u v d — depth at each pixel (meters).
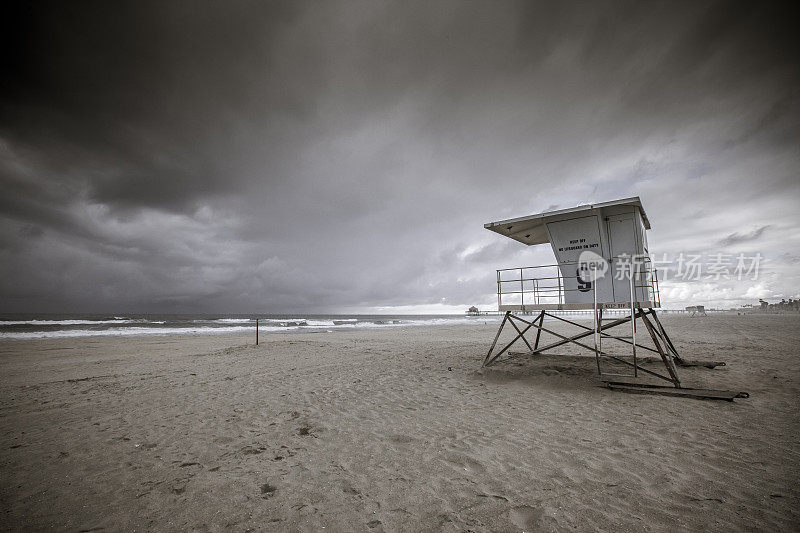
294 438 5.79
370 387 9.40
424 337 26.69
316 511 3.62
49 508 3.78
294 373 11.77
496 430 5.88
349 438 5.73
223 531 3.31
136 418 7.06
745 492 3.75
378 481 4.24
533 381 9.45
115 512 3.68
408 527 3.30
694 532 3.09
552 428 5.91
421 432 5.91
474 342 21.89
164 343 23.17
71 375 11.99
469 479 4.22
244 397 8.63
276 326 47.50
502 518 3.40
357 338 25.89
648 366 11.04
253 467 4.72
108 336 29.09
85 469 4.77
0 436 6.10
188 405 7.98
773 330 23.27
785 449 4.80
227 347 20.14
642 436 5.42
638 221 9.71
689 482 3.99
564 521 3.31
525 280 11.09
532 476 4.24
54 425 6.67
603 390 8.34
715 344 16.20
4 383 10.73
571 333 26.64
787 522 3.20
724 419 6.08
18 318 71.06
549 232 10.73
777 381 8.68
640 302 9.39
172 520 3.52
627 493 3.79
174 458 5.09
